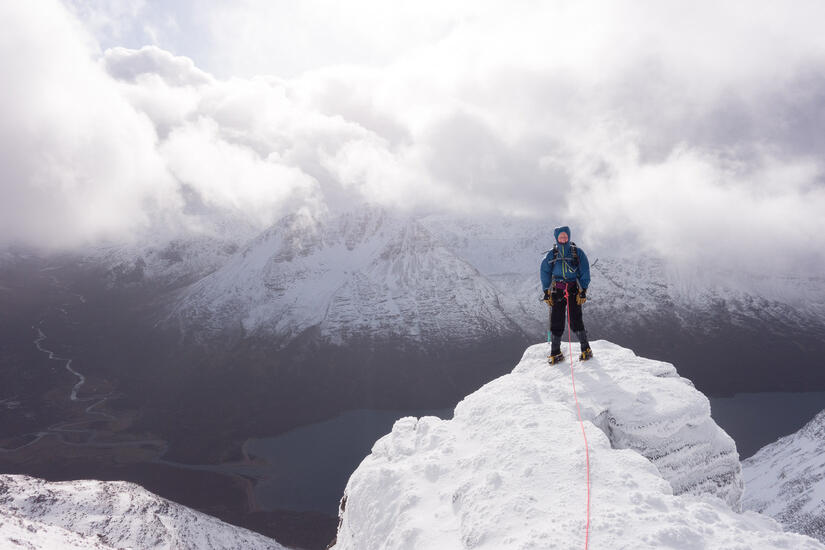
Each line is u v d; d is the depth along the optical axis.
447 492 6.43
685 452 7.57
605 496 5.20
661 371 8.73
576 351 9.62
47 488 105.62
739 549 4.12
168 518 111.62
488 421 7.70
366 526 7.10
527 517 5.06
